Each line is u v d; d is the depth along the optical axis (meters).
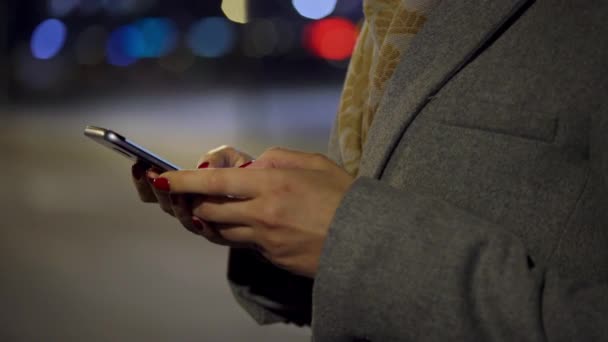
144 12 16.41
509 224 1.14
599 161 1.09
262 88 15.04
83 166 9.70
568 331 1.02
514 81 1.16
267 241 1.14
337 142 1.70
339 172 1.23
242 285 1.55
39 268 5.81
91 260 5.97
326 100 14.45
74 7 16.83
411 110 1.21
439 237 1.07
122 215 7.29
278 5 15.08
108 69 16.39
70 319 4.86
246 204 1.13
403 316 1.05
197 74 15.64
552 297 1.04
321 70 15.00
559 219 1.13
